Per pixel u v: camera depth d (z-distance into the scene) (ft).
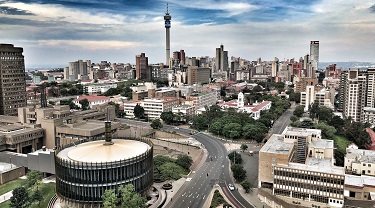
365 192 605.31
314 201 600.39
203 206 603.67
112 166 553.23
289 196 618.85
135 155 593.83
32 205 602.03
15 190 560.61
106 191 527.81
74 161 555.69
